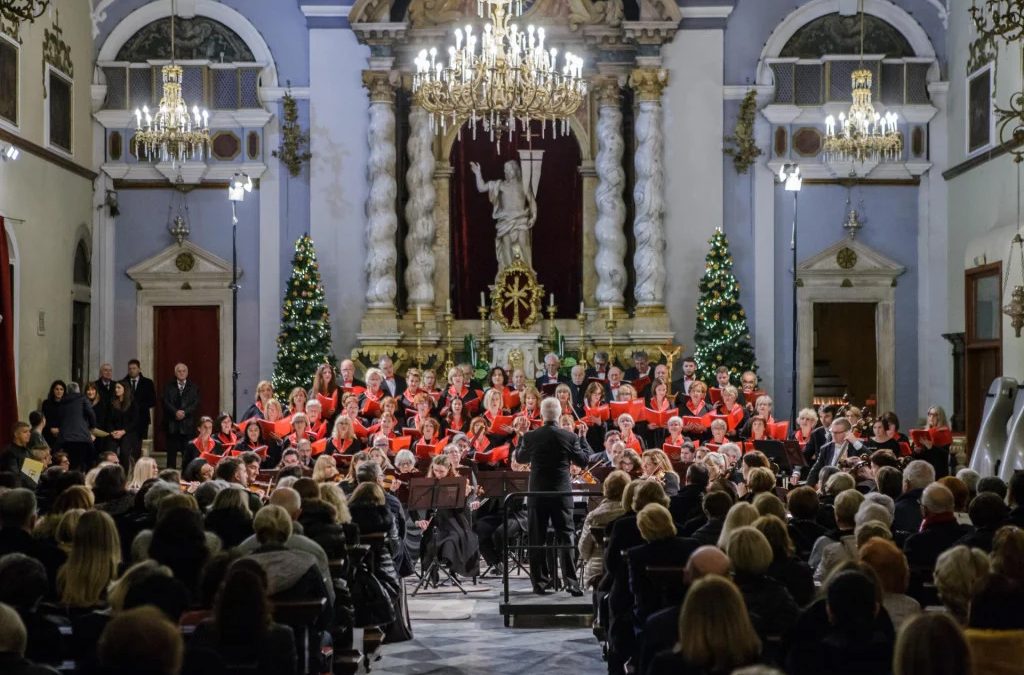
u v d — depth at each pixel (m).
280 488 9.37
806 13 24.81
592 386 19.47
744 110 24.56
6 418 19.91
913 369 24.91
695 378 22.62
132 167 24.56
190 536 7.58
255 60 24.73
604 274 24.61
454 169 25.23
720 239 23.67
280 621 7.52
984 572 6.52
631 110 25.05
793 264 22.80
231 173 24.66
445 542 15.45
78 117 23.89
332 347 24.48
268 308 24.72
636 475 13.68
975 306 23.23
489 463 17.44
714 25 24.64
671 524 8.55
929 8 24.92
